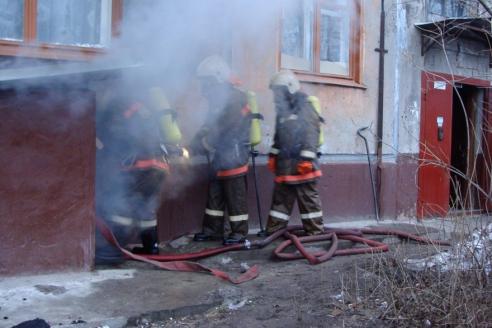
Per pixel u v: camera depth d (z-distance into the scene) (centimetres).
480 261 412
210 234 612
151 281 470
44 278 457
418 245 554
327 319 397
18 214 452
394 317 392
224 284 472
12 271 452
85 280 461
